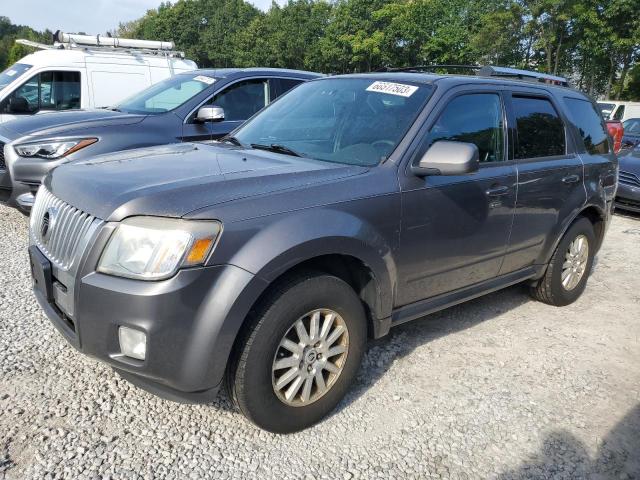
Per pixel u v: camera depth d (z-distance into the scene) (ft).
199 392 7.73
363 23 153.58
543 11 126.00
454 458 8.58
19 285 14.24
